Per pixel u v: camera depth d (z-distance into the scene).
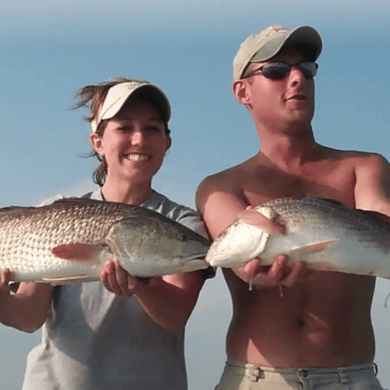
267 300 2.30
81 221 2.18
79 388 2.30
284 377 2.26
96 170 2.54
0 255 2.21
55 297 2.36
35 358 2.35
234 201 2.34
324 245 2.04
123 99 2.37
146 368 2.31
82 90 2.53
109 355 2.31
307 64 2.35
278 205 2.08
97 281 2.32
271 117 2.37
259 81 2.38
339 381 2.25
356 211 2.09
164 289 2.27
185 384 2.36
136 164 2.39
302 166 2.39
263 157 2.41
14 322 2.33
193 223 2.35
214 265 2.12
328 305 2.28
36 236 2.19
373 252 2.07
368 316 2.32
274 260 2.06
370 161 2.38
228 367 2.35
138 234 2.15
